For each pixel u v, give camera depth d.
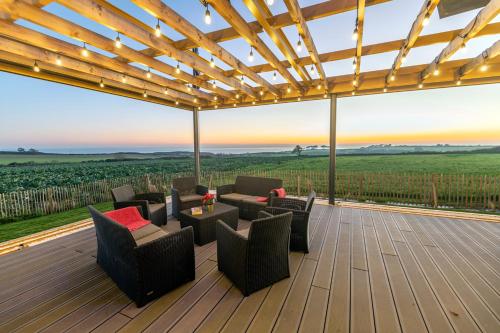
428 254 2.76
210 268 2.51
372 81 4.37
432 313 1.77
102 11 1.91
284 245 2.21
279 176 6.60
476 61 3.06
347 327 1.63
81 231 3.67
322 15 2.04
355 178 5.56
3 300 1.97
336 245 3.06
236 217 3.57
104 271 2.46
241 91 4.82
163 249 1.97
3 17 1.99
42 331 1.62
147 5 1.71
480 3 2.09
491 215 4.11
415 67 3.85
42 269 2.51
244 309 1.83
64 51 2.60
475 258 2.64
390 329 1.61
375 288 2.11
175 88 4.39
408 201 5.05
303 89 4.87
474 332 1.57
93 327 1.65
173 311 1.81
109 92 4.48
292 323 1.67
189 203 4.39
